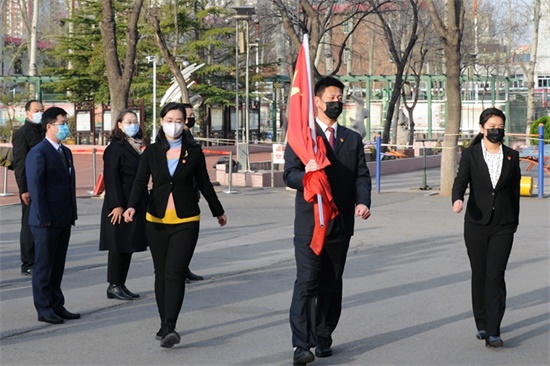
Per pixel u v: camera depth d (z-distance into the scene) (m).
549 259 11.92
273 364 6.84
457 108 21.45
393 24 46.25
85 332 7.94
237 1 42.34
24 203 10.92
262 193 22.28
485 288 7.38
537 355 7.09
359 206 6.75
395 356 7.08
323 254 6.82
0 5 58.50
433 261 11.84
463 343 7.48
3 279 10.66
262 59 52.38
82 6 48.28
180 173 7.32
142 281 10.58
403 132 44.03
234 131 45.38
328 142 6.84
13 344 7.50
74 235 14.46
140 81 42.19
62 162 8.33
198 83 43.22
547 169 27.59
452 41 21.08
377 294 9.62
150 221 7.37
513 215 7.33
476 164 7.39
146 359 7.01
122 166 9.07
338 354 7.16
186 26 42.38
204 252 12.81
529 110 51.09
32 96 48.47
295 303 6.70
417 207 19.03
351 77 46.50
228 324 8.24
